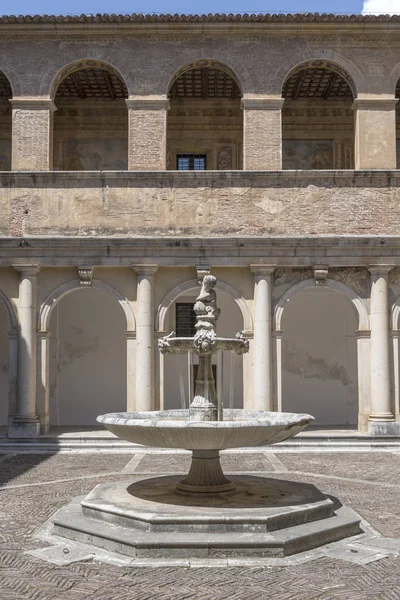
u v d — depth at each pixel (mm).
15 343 19375
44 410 19438
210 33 20125
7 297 19516
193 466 10336
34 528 9680
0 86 23500
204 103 24812
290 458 17000
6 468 15312
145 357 19188
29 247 19281
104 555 8297
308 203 19672
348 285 19594
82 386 23609
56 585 7285
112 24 19938
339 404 23766
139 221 19641
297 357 23938
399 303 19469
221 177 19719
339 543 8852
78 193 19719
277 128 20031
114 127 24844
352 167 24734
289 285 19609
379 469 15188
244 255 19328
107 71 22359
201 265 19297
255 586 7258
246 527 8578
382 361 19219
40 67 20109
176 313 23516
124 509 9023
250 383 19453
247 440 9516
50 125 20125
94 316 23859
